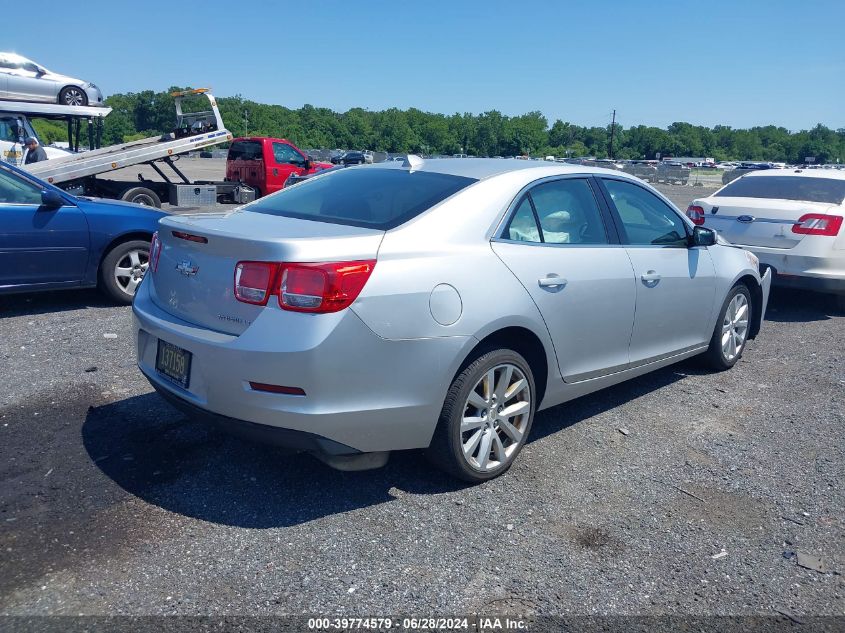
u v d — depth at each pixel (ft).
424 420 11.12
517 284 12.10
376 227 11.39
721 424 15.62
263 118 375.25
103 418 14.28
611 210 14.79
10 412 14.42
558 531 11.03
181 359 11.11
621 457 13.75
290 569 9.76
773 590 9.84
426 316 10.83
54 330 20.33
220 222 11.97
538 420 15.48
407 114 437.99
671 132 540.52
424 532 10.80
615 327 14.33
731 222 26.86
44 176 42.60
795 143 542.98
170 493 11.56
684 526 11.35
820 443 14.75
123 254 23.21
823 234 25.03
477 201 12.31
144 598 9.05
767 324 25.31
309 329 9.97
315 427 10.18
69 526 10.50
